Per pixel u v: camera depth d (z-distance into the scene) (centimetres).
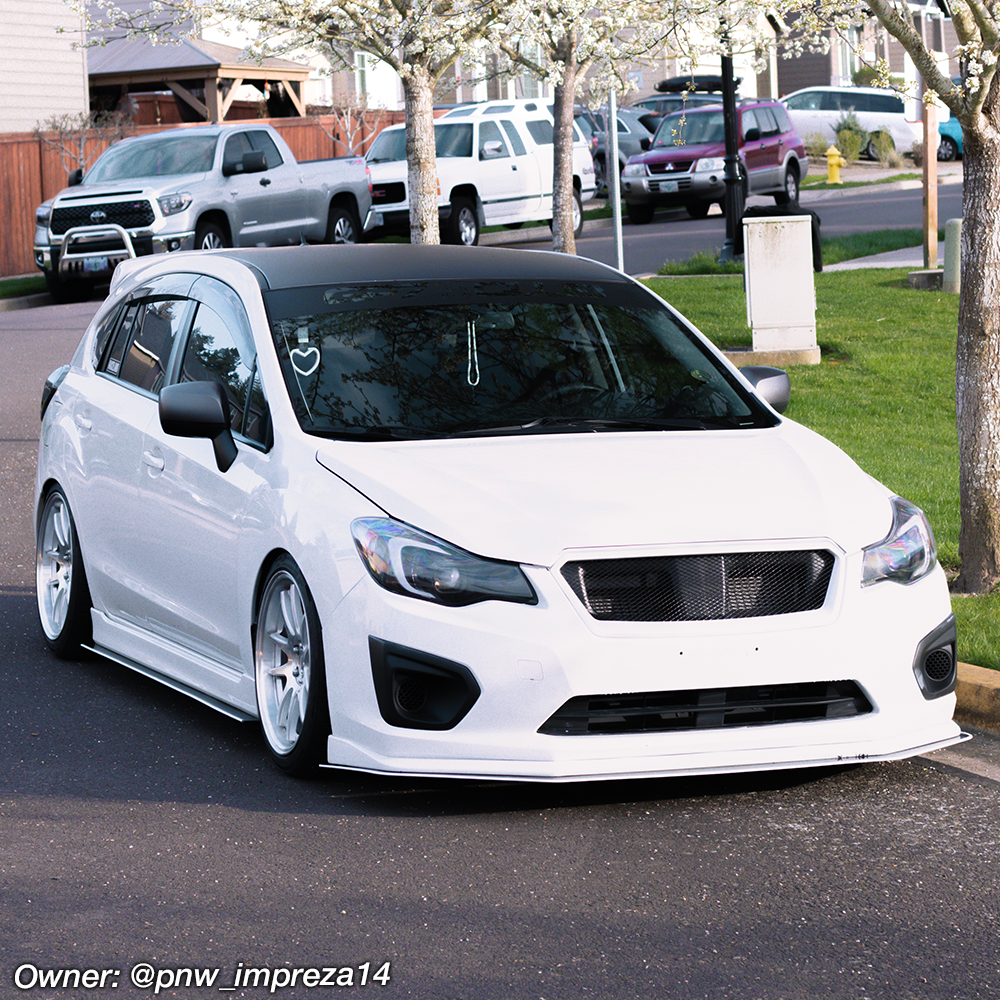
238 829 890
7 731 1091
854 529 936
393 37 2330
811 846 859
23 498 1952
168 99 6544
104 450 1226
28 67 5472
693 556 893
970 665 1146
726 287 3306
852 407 2256
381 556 902
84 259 3872
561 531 890
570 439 1008
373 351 1073
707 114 5728
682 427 1059
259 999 681
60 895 795
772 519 919
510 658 868
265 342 1073
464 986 689
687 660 875
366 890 798
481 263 1202
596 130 6419
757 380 1165
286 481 989
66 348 3130
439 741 881
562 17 2447
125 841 873
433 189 2384
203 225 3891
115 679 1246
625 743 880
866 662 909
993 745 1052
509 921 758
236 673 1057
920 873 819
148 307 1265
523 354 1097
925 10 1755
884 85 1445
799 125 7869
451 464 958
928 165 3328
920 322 2797
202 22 2733
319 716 942
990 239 1334
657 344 1150
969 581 1382
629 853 848
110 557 1222
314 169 4294
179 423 1033
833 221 4988
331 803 935
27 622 1441
